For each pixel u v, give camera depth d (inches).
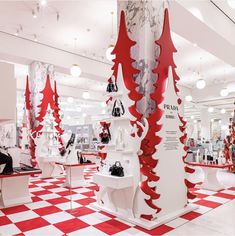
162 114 143.3
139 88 146.9
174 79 153.8
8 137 309.7
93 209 160.2
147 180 131.6
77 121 845.2
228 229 126.1
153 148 134.1
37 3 206.7
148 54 146.8
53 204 173.6
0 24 245.3
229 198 188.4
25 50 283.4
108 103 159.3
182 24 199.6
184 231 123.6
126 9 161.5
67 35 272.8
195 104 599.2
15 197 175.3
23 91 474.0
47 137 303.3
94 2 206.4
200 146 427.5
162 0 161.3
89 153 327.9
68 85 504.4
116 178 130.2
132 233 121.1
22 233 122.3
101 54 335.3
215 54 276.1
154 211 134.5
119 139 144.7
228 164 219.8
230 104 606.2
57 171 300.2
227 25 236.2
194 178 285.3
